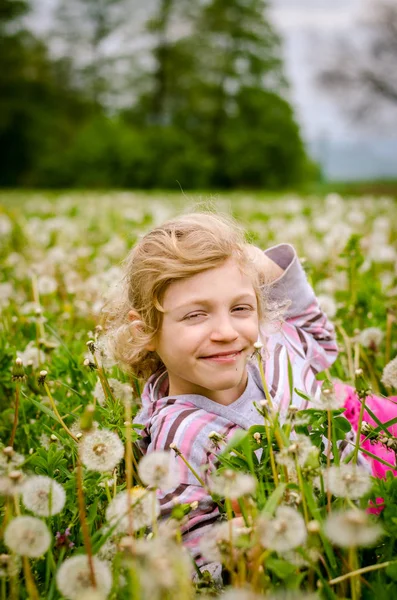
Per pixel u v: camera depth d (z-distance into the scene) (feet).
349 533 3.46
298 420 4.68
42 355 7.91
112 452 4.37
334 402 4.58
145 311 5.71
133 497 4.34
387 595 4.04
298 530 3.75
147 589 3.51
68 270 14.46
